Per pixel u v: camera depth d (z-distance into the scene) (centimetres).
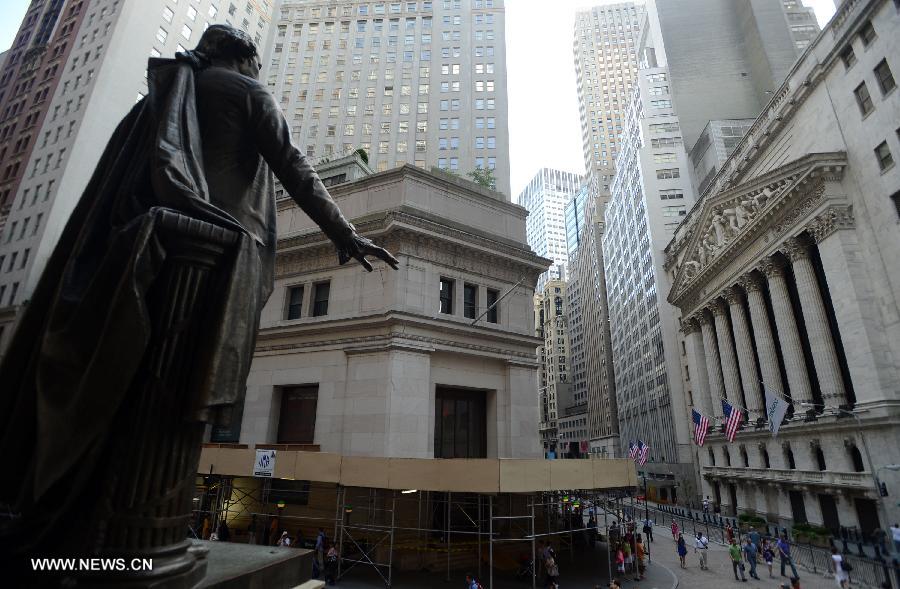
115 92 5566
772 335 4738
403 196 2827
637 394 8669
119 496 269
